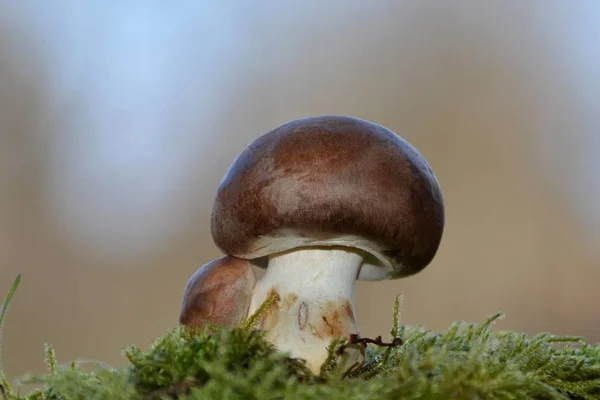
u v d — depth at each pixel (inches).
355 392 13.2
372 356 15.0
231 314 14.3
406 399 13.3
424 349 14.7
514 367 13.8
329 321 14.3
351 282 14.6
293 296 14.4
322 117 14.3
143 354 13.8
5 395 13.8
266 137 14.3
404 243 14.2
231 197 14.2
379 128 14.3
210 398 13.0
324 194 13.9
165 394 13.3
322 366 14.0
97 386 13.5
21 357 32.5
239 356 13.6
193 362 13.5
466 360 13.8
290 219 14.0
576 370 14.3
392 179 14.1
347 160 14.0
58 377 13.5
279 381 13.3
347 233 14.1
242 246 14.3
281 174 14.0
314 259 14.5
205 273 14.5
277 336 14.2
